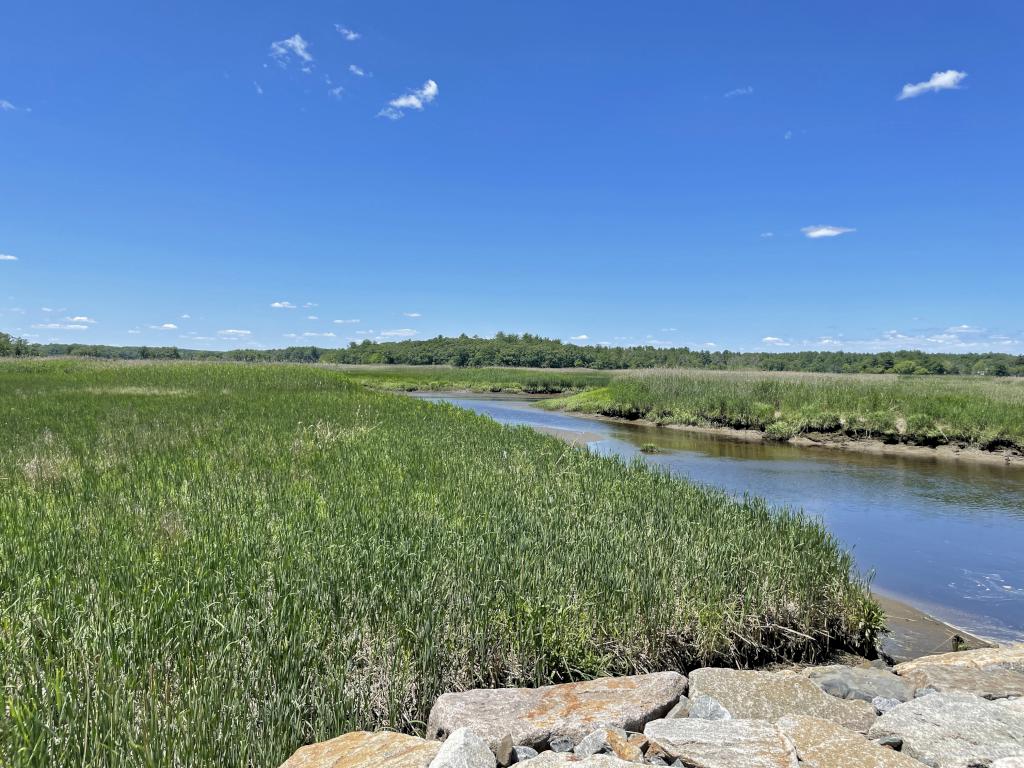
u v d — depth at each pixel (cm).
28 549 502
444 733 356
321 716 343
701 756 317
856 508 1166
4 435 1217
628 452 1870
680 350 10256
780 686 423
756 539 669
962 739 347
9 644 340
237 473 865
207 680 328
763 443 2112
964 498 1255
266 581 461
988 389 2388
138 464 914
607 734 334
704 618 517
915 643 620
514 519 677
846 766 308
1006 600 735
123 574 452
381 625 422
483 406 3688
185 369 3709
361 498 735
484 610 459
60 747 274
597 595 509
